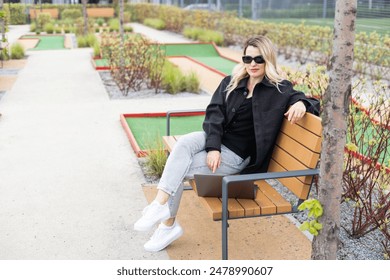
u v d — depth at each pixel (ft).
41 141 21.54
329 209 9.54
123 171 17.89
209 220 13.97
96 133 22.71
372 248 12.59
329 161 9.29
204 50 56.85
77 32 79.25
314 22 51.49
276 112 12.19
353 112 15.11
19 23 113.19
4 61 47.80
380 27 39.88
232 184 11.29
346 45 8.76
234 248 12.49
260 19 63.05
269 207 11.14
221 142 12.67
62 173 17.70
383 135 14.35
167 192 11.63
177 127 23.48
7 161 18.97
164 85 32.48
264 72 12.38
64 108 27.96
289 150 12.14
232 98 12.62
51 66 44.68
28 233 13.35
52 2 135.85
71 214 14.47
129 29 86.33
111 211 14.69
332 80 8.99
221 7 78.02
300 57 46.93
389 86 31.35
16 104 29.12
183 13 82.84
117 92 32.55
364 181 13.91
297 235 13.14
